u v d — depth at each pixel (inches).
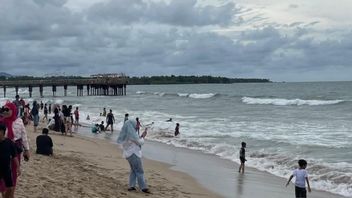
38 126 1200.8
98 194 382.0
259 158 777.6
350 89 4128.9
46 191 353.4
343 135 1050.7
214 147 911.0
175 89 6254.9
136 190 439.8
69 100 3206.2
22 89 7593.5
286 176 639.1
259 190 544.1
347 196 522.3
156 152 874.8
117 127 1396.4
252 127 1273.4
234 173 658.2
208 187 547.8
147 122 1450.5
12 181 281.1
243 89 5187.0
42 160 531.8
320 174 625.9
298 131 1152.8
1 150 275.7
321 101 2361.0
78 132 1235.2
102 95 4028.1
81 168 530.3
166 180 564.1
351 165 666.2
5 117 314.8
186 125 1357.0
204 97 3474.4
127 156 433.7
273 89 4778.5
